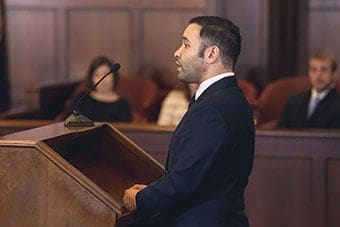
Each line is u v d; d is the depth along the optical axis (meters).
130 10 15.84
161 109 13.88
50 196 5.29
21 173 5.31
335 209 9.13
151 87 13.83
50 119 13.63
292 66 15.12
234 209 5.68
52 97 13.71
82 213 5.25
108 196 5.25
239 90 5.74
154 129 9.43
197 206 5.61
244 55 14.91
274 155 9.20
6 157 5.32
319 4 15.21
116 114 11.50
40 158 5.29
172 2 15.60
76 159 6.08
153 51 15.80
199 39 5.70
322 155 9.10
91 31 16.05
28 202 5.31
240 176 5.70
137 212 5.49
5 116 11.98
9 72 16.30
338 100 11.38
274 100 12.81
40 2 16.12
